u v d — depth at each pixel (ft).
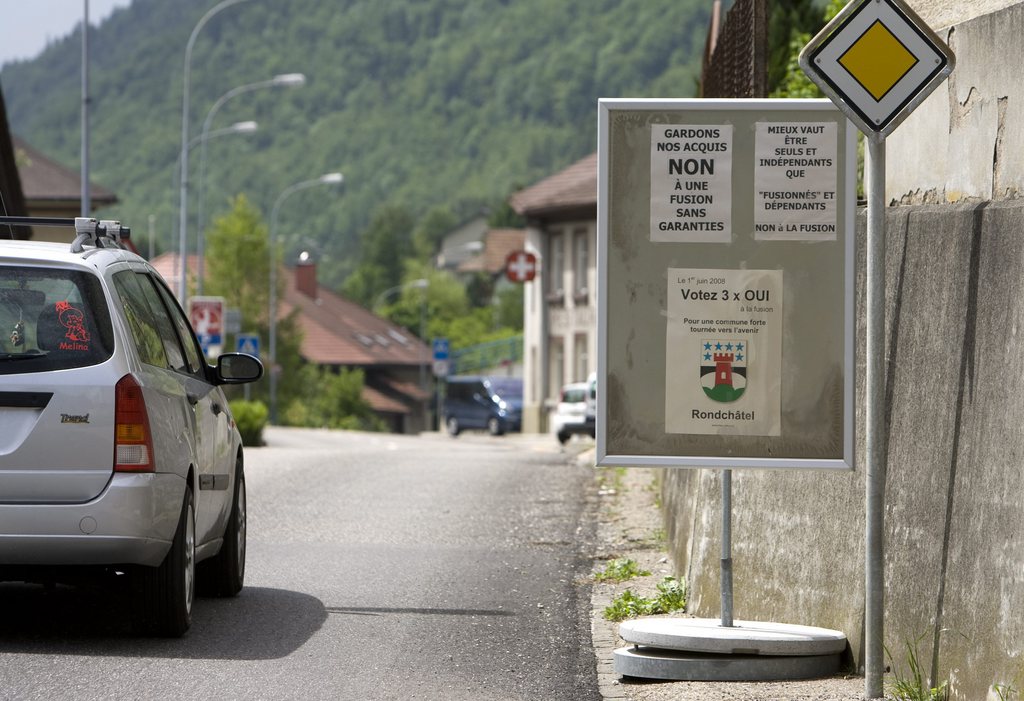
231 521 38.19
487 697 28.12
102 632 33.24
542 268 224.33
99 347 30.83
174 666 29.78
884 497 28.68
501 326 515.50
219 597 38.63
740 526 34.09
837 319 29.86
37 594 38.11
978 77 30.09
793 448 29.91
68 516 30.09
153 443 30.81
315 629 34.42
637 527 54.39
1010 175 28.40
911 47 25.88
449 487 69.92
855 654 29.53
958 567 26.17
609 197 30.09
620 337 30.19
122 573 32.37
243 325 280.92
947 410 27.50
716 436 30.04
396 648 32.58
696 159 29.99
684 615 35.86
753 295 29.96
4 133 126.00
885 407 29.99
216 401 37.63
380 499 63.82
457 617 36.60
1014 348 25.14
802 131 29.84
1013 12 28.60
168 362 34.35
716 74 51.37
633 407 30.14
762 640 29.17
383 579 42.24
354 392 327.88
